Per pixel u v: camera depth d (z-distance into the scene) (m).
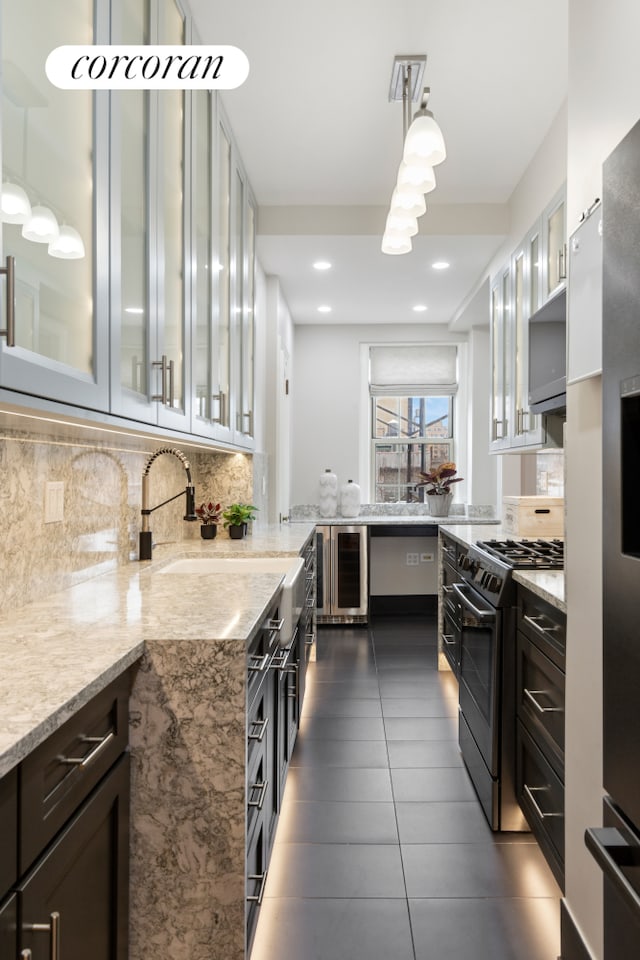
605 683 1.17
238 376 2.97
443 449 5.75
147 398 1.57
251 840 1.36
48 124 1.07
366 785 2.36
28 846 0.78
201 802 1.22
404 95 2.44
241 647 1.22
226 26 2.15
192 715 1.22
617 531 1.11
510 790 2.05
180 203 1.95
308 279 4.34
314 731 2.85
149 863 1.22
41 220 1.04
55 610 1.48
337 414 5.62
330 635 4.68
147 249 1.58
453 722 2.96
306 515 5.54
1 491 1.41
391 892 1.74
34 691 0.90
